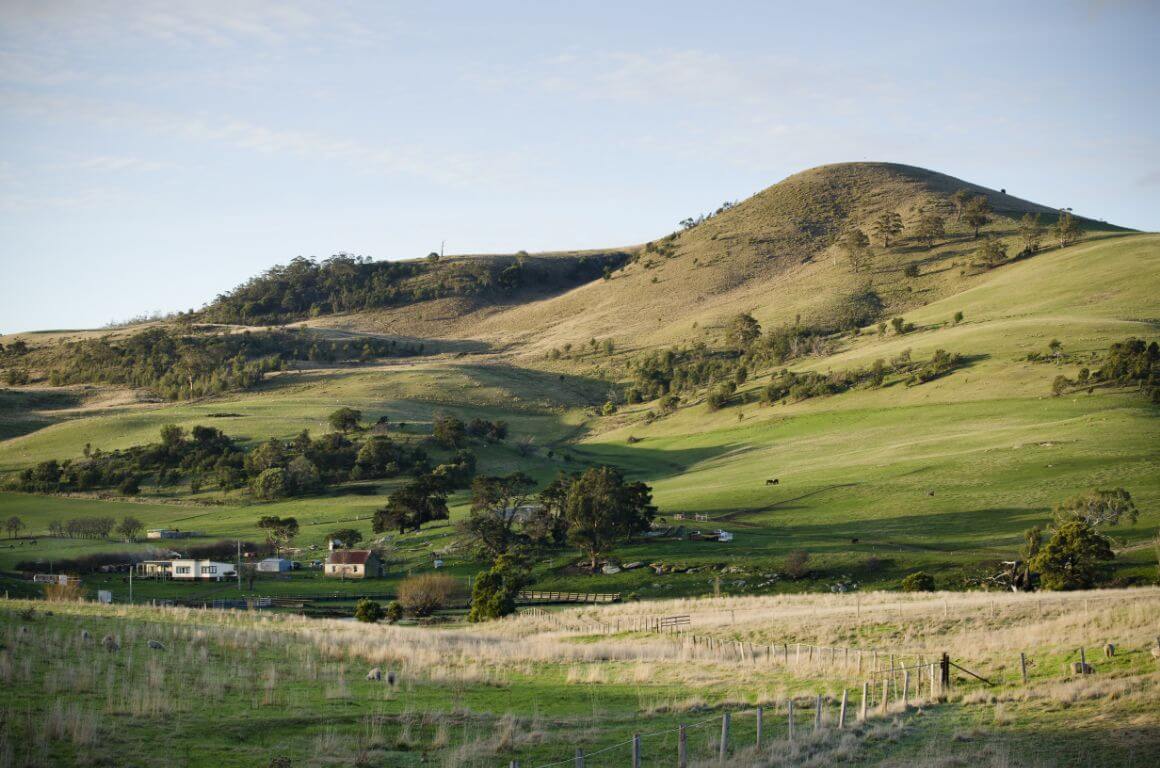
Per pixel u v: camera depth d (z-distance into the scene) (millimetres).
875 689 36031
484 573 81750
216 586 103938
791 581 90125
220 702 29578
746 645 47844
